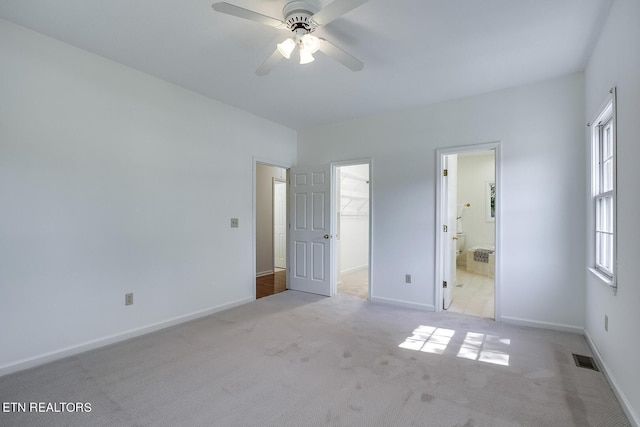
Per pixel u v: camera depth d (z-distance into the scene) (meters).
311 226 4.68
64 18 2.20
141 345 2.77
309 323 3.34
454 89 3.36
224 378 2.22
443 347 2.72
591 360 2.47
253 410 1.86
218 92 3.50
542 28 2.28
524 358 2.51
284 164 4.75
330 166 4.54
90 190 2.68
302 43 2.07
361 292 4.70
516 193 3.27
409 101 3.70
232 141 3.93
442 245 3.76
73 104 2.58
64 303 2.53
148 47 2.59
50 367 2.36
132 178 2.96
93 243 2.70
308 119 4.42
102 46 2.58
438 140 3.73
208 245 3.64
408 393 2.03
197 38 2.45
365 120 4.28
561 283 3.08
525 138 3.24
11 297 2.28
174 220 3.31
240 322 3.36
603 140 2.68
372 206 4.18
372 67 2.88
